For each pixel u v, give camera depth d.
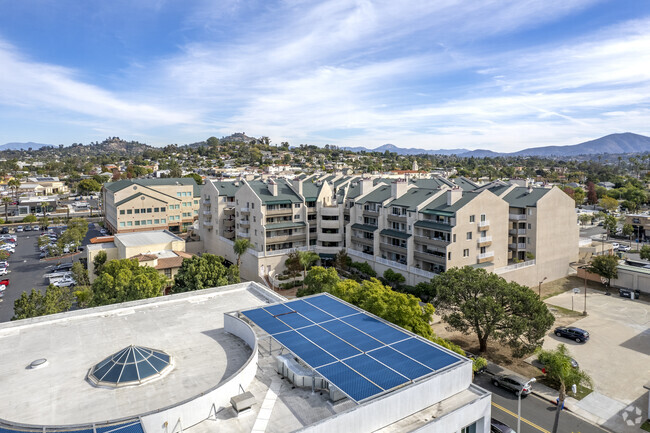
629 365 50.41
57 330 35.69
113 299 54.84
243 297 44.94
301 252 81.19
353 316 34.66
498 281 52.06
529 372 49.34
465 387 26.75
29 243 128.75
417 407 24.31
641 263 85.62
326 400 25.39
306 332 31.11
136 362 27.25
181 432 22.25
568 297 75.00
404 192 86.19
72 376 27.75
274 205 89.81
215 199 102.69
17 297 77.81
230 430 22.58
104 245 92.00
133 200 122.44
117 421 20.89
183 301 43.59
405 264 78.00
